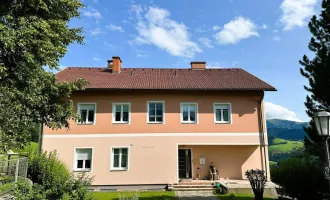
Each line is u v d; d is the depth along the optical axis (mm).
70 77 20359
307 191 11531
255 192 12328
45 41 10305
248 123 18891
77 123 18531
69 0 11727
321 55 14906
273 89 18672
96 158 18078
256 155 19094
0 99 9766
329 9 15305
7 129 10094
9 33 9055
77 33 13344
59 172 14031
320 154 14953
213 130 18719
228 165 19109
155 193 16109
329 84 14133
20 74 10500
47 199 7188
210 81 20297
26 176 12758
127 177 17844
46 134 18344
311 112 15406
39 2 10297
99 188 17609
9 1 10164
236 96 19328
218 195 15195
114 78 20578
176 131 18641
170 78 21000
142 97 19078
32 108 11656
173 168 18031
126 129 18547
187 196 15000
